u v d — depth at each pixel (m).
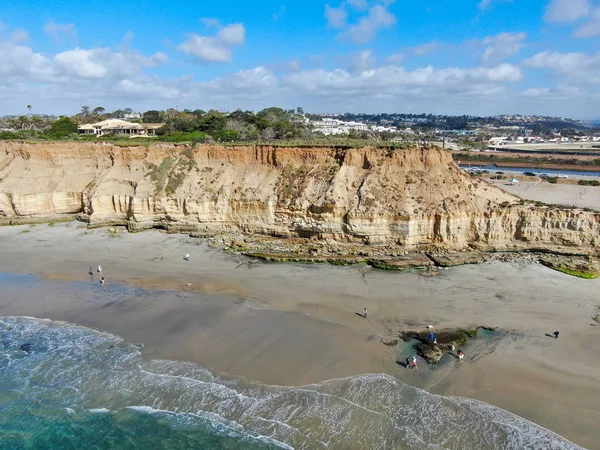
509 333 29.42
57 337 29.55
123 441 21.20
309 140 60.84
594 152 149.00
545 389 23.94
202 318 31.66
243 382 24.77
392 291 35.50
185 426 21.88
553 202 70.56
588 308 32.66
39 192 55.00
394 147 47.81
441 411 22.36
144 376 25.47
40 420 22.67
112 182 53.59
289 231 46.72
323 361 26.52
